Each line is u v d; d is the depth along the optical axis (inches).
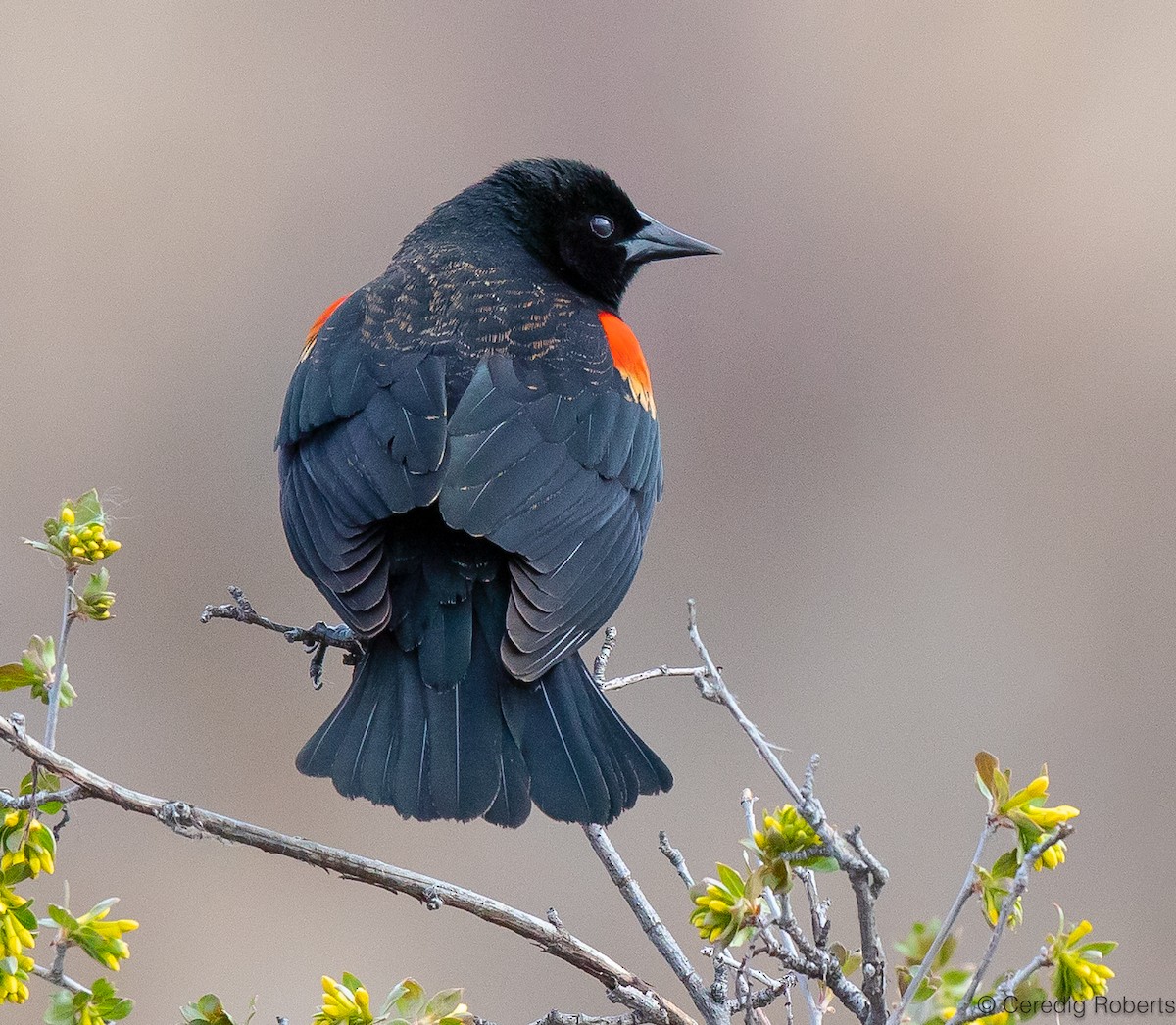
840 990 249.6
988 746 618.2
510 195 438.0
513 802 314.7
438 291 380.8
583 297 416.5
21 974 263.4
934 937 273.9
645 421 383.9
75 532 289.4
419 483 335.3
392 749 318.7
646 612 659.4
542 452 349.1
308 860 281.7
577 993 536.1
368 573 329.4
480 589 337.1
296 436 362.9
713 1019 283.1
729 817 579.8
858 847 242.7
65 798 272.5
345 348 368.5
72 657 608.1
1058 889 558.9
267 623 354.3
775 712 627.5
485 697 326.6
